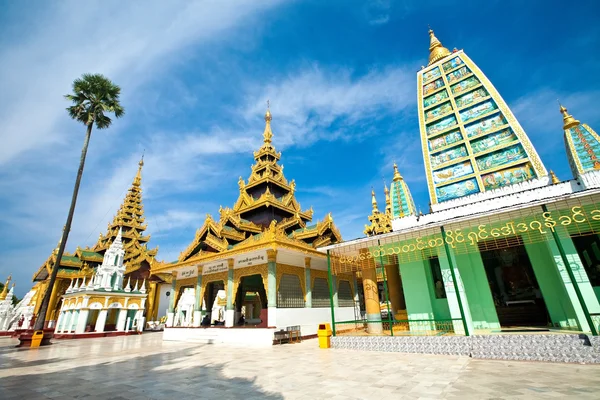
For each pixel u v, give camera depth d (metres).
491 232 14.73
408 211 23.31
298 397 7.69
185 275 28.84
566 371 9.38
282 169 32.28
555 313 14.15
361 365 11.55
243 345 19.97
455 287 13.91
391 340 14.90
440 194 20.25
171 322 28.02
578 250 14.40
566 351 11.00
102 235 52.06
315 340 21.38
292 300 22.41
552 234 12.77
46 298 24.86
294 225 29.03
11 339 34.19
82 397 8.20
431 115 22.69
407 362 11.84
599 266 13.80
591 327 10.78
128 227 53.28
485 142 19.52
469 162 19.67
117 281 36.16
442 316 17.58
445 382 8.58
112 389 9.00
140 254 49.22
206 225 25.80
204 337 23.31
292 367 11.70
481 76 20.92
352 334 18.61
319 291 25.39
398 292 25.03
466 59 22.16
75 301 34.31
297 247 21.62
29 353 18.67
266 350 17.11
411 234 15.66
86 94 29.20
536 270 14.89
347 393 7.86
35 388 9.23
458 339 13.18
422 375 9.55
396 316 23.88
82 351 19.39
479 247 17.50
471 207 17.02
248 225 26.38
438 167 20.78
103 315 33.22
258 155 31.52
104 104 29.48
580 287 12.45
